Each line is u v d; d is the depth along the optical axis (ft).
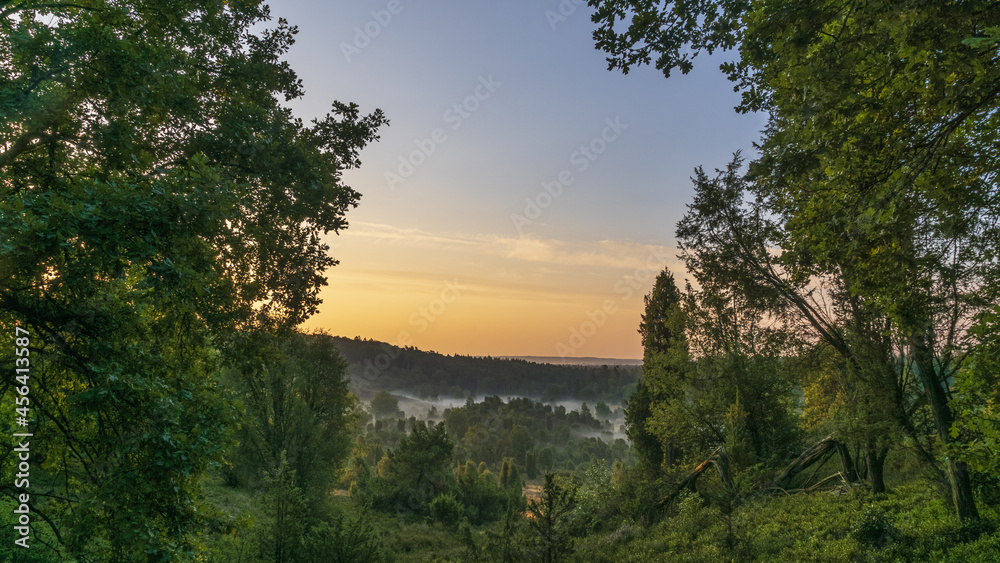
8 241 17.51
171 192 21.71
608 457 506.07
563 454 541.34
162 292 22.02
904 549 40.50
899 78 17.61
